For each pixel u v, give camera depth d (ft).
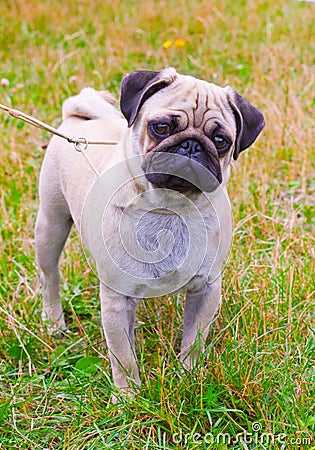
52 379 4.27
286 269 4.73
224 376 4.02
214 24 9.18
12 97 7.20
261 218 5.30
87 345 4.49
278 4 9.98
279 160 6.04
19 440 3.89
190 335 4.17
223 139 3.79
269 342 4.25
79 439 3.84
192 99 3.77
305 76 7.23
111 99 4.74
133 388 4.04
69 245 5.19
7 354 4.40
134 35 9.13
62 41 8.98
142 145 3.81
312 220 5.43
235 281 4.58
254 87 6.98
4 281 4.91
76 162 4.30
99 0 10.43
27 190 5.78
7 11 10.06
